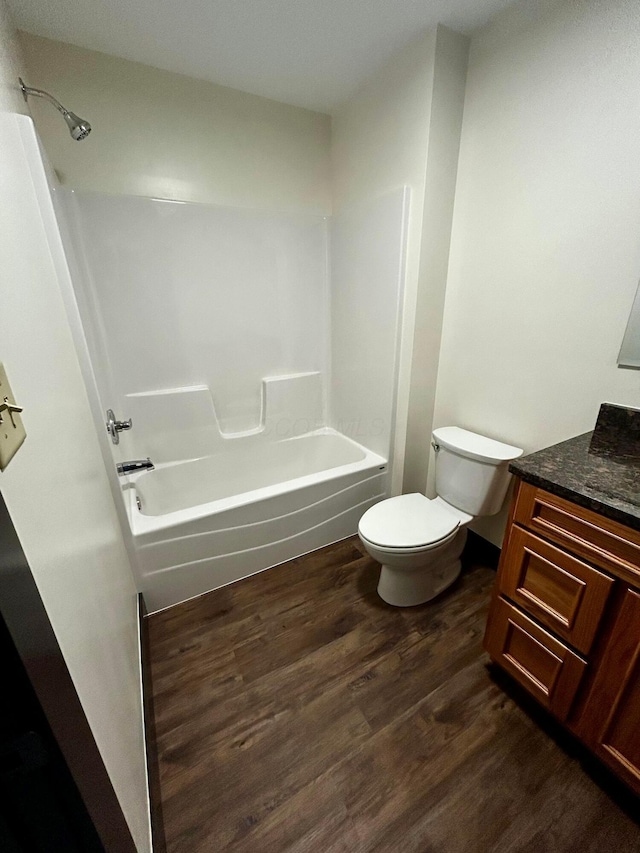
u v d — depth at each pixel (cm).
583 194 122
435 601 163
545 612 102
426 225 163
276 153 201
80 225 167
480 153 152
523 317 148
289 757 107
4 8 112
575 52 116
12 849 46
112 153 166
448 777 102
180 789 100
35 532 49
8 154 78
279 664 135
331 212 227
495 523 182
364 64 163
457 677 129
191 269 195
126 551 145
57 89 151
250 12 132
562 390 140
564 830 91
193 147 180
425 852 88
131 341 191
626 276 116
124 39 145
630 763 89
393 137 167
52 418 71
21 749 40
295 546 192
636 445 115
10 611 35
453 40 143
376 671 132
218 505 166
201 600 166
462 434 173
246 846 89
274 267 217
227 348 218
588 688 95
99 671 70
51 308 92
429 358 188
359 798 98
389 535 146
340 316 230
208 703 122
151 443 207
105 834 52
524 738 111
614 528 83
